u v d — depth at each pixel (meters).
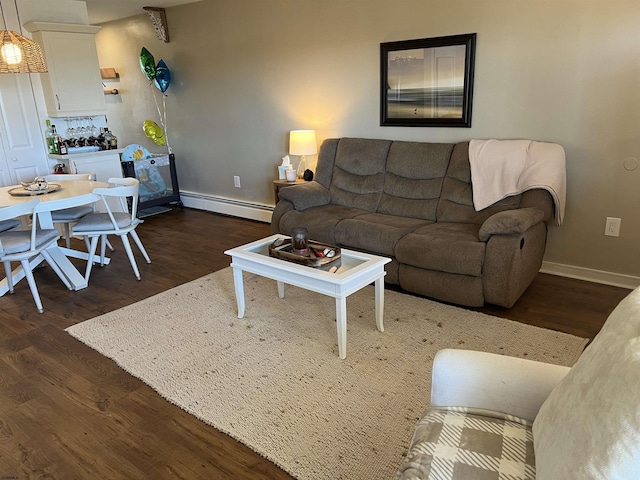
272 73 4.80
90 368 2.51
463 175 3.48
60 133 4.99
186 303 3.24
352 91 4.24
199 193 6.07
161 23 5.51
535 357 2.42
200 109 5.65
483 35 3.40
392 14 3.80
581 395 1.02
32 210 3.05
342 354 2.47
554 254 3.50
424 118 3.83
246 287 3.46
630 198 3.11
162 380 2.37
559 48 3.13
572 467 0.92
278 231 3.93
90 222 3.61
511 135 3.46
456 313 2.94
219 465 1.81
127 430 2.03
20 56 3.32
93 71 4.94
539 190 3.13
